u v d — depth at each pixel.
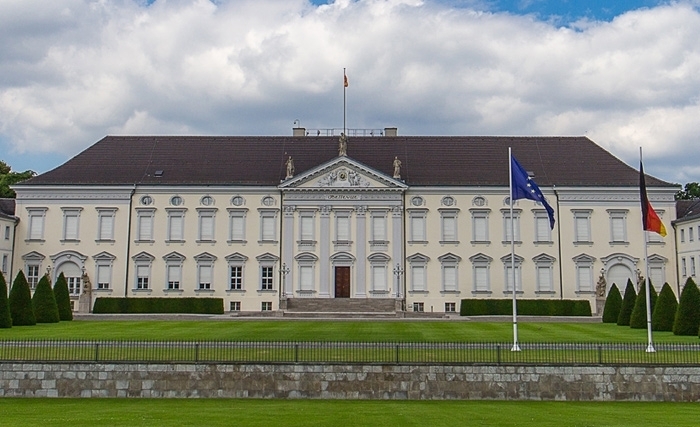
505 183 80.31
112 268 79.31
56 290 64.56
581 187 79.56
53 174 81.19
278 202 80.44
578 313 74.75
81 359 34.78
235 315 72.81
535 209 79.88
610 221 79.62
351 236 79.94
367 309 77.38
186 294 79.25
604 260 78.94
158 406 31.27
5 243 77.31
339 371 34.34
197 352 34.88
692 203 82.56
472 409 30.83
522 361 34.53
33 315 57.38
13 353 36.47
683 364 33.94
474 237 79.81
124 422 26.62
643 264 78.88
